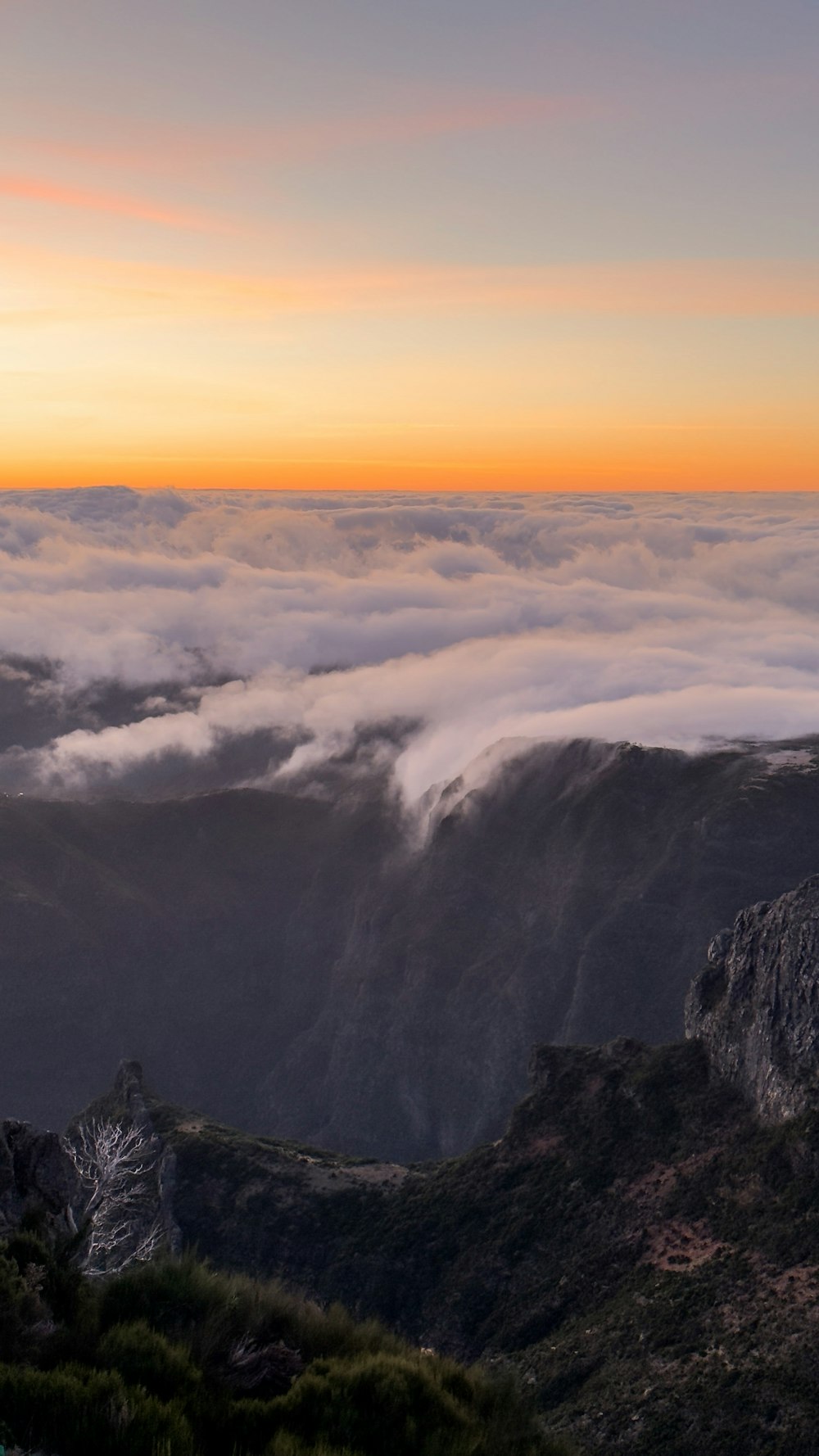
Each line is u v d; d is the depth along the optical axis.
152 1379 15.28
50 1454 13.16
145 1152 51.03
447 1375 17.33
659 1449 40.47
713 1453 39.53
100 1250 25.97
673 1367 45.00
